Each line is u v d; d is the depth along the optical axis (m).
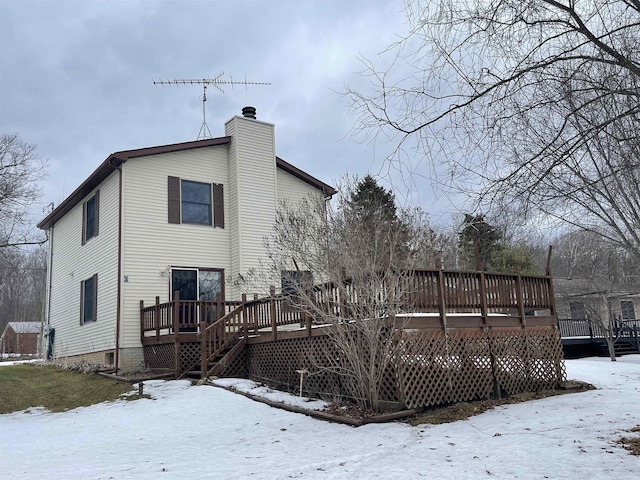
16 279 49.62
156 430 8.61
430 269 9.70
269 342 12.27
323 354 10.47
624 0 4.30
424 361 9.27
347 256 9.34
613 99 4.43
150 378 12.87
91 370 14.28
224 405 9.98
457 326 9.90
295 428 8.26
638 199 5.14
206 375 12.38
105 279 15.79
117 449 7.51
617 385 11.85
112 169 15.62
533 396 10.33
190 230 16.08
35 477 5.98
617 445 6.13
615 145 4.50
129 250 14.99
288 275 12.25
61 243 20.53
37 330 47.53
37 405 11.51
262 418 9.05
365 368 9.20
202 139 17.53
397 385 8.94
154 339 14.24
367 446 6.75
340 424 8.30
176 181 16.09
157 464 6.43
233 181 16.92
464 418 8.43
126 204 15.13
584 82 4.51
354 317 9.01
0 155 21.00
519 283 11.16
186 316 14.23
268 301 12.49
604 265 19.02
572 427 7.23
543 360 11.20
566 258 18.36
